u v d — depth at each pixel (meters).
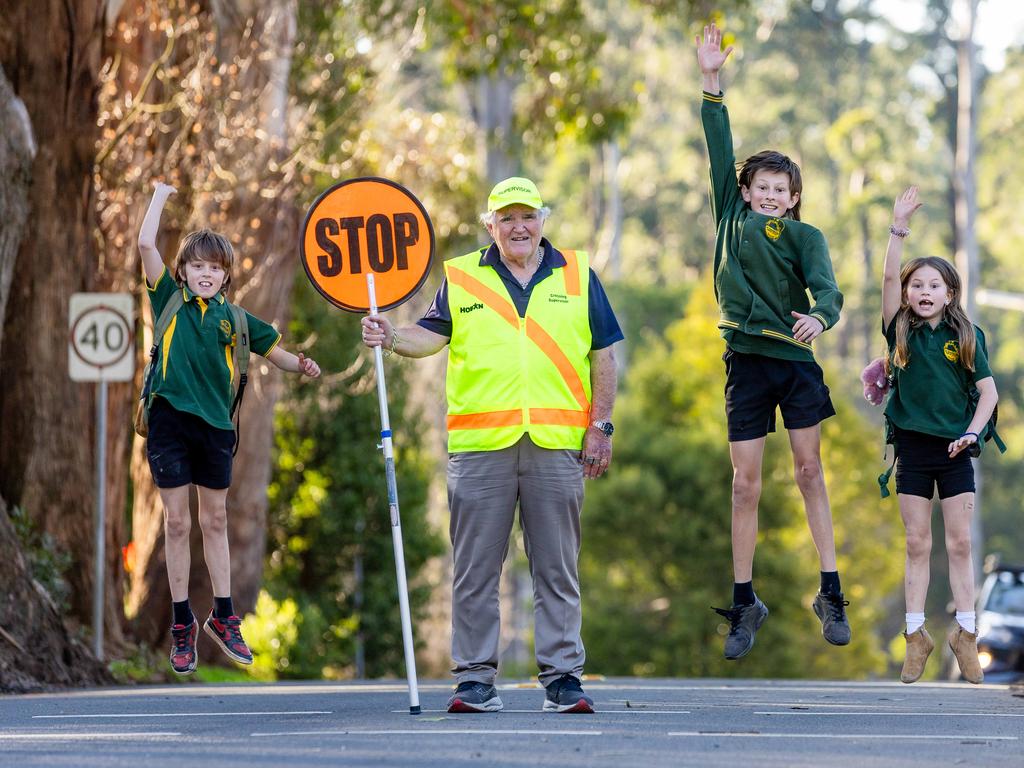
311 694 36.38
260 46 65.56
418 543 101.25
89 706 31.45
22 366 52.78
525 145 97.00
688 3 87.56
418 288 29.39
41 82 52.31
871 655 139.62
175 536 29.50
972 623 31.83
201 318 29.38
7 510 51.22
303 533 98.88
